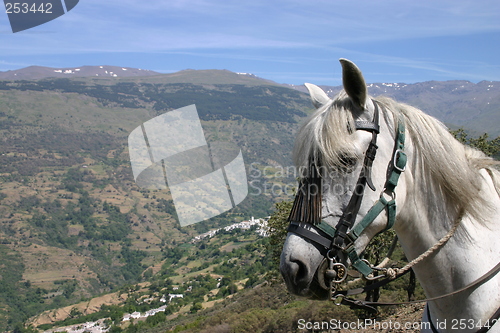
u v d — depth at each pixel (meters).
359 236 1.73
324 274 1.68
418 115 1.93
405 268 1.83
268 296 20.83
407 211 1.92
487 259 1.87
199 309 64.12
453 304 1.89
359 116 1.79
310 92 2.21
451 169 1.84
